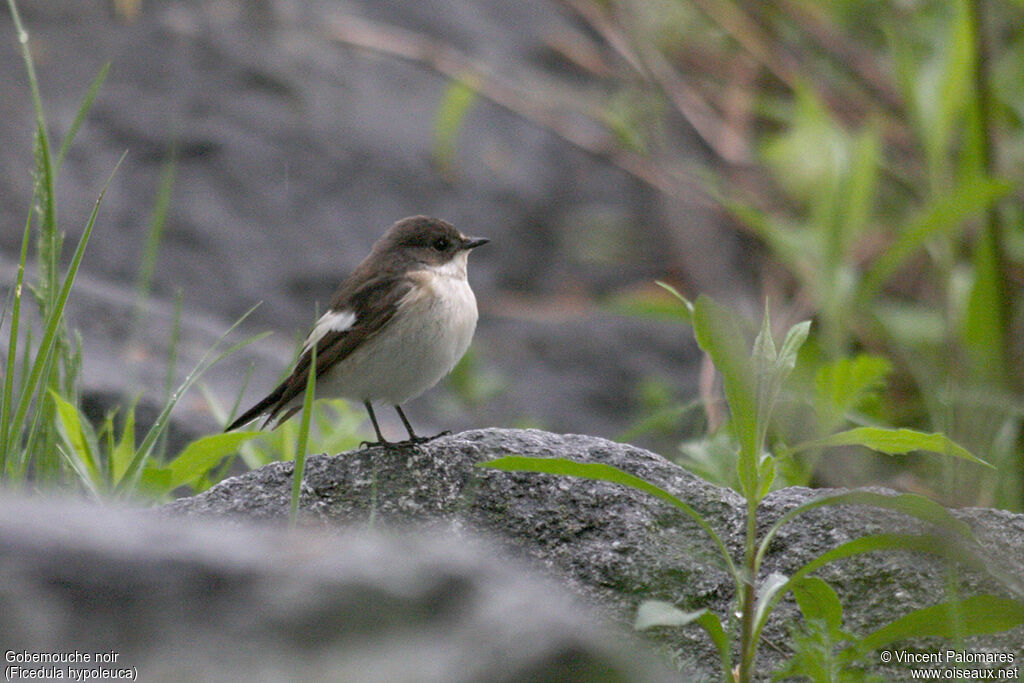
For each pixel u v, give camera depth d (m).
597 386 15.89
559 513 6.16
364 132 19.03
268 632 3.19
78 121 7.79
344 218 17.62
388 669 3.13
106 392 10.39
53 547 3.25
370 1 21.30
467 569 3.37
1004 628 4.79
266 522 6.18
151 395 10.55
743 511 6.08
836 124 14.54
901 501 4.79
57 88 17.56
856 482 10.47
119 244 15.74
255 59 19.34
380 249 9.63
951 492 9.45
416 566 3.34
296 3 20.92
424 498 6.34
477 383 15.33
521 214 19.19
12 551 3.22
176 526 3.56
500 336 16.75
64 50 18.38
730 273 14.53
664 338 16.92
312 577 3.26
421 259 9.48
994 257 10.95
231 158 17.55
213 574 3.26
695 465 8.02
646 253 18.70
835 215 11.26
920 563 5.66
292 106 18.98
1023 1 13.40
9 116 16.48
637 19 15.84
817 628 4.88
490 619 3.22
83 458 7.52
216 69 18.97
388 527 6.22
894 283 14.30
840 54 14.94
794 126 14.22
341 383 8.90
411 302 8.80
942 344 12.75
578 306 17.80
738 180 14.85
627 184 20.31
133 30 19.17
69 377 7.84
